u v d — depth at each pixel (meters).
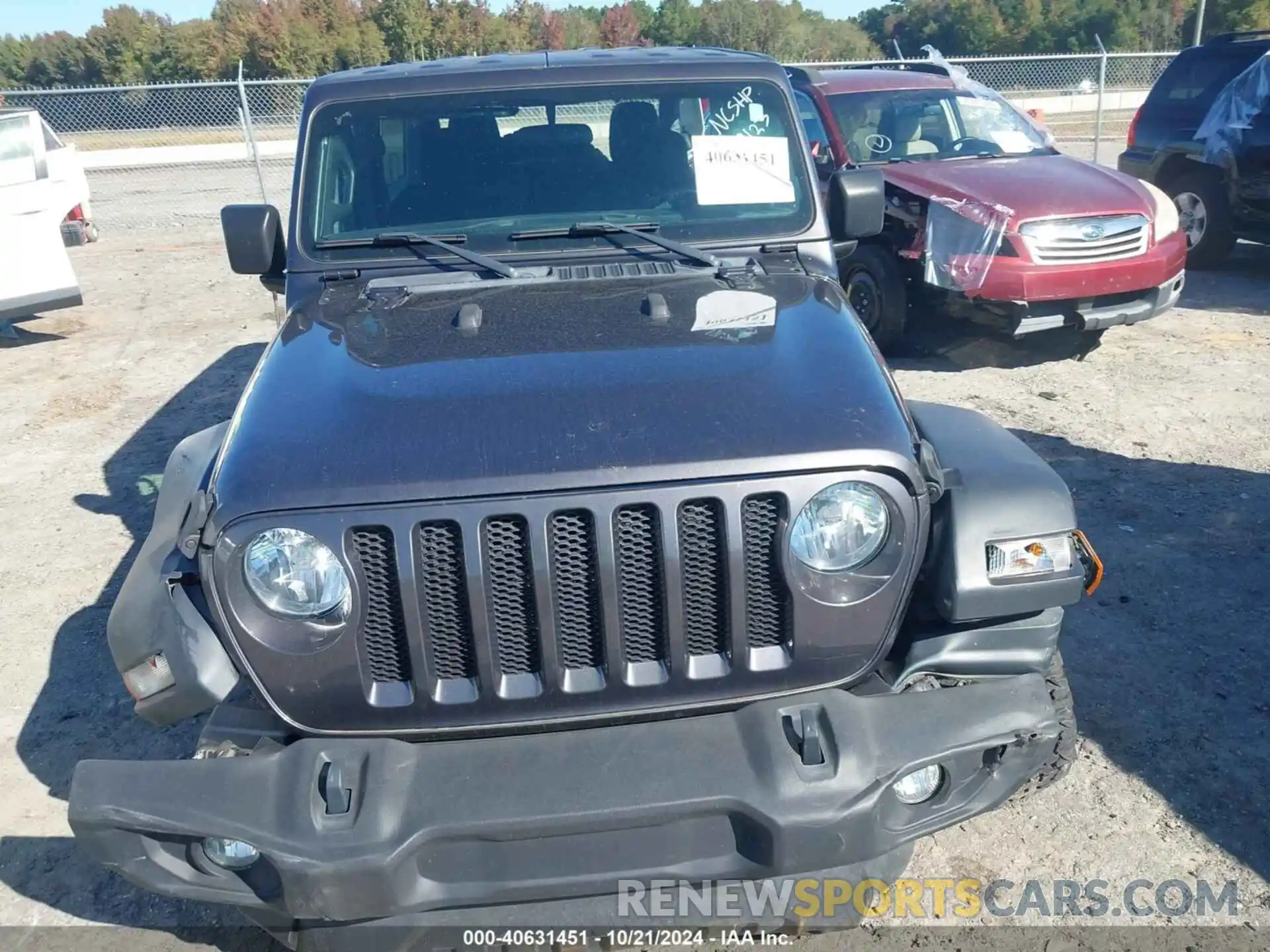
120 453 6.86
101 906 3.16
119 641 2.56
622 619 2.33
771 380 2.54
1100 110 15.09
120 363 8.92
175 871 2.35
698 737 2.32
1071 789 3.44
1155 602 4.47
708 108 3.62
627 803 2.21
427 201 3.53
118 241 15.06
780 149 3.61
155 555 2.75
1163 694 3.88
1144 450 6.04
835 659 2.41
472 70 3.68
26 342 9.70
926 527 2.45
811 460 2.30
